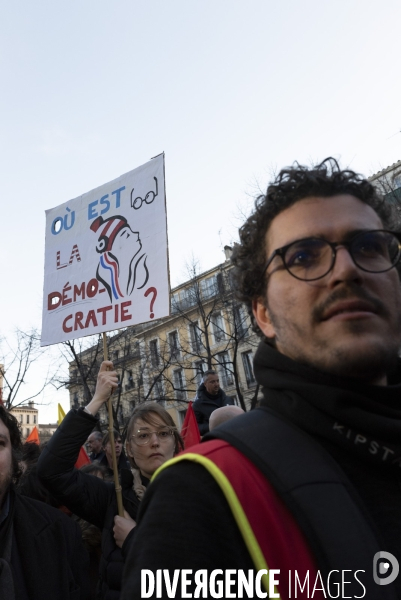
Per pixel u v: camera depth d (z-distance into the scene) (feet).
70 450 9.27
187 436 15.48
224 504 2.63
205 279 68.54
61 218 14.42
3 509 7.78
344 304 3.23
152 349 77.25
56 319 13.41
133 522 8.73
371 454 2.91
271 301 3.74
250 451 2.82
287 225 3.75
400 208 22.20
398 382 3.86
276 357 3.50
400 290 3.60
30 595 7.15
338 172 3.92
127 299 11.99
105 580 8.53
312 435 3.06
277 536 2.53
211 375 21.01
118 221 12.88
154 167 12.59
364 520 2.63
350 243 3.42
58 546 7.79
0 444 7.73
